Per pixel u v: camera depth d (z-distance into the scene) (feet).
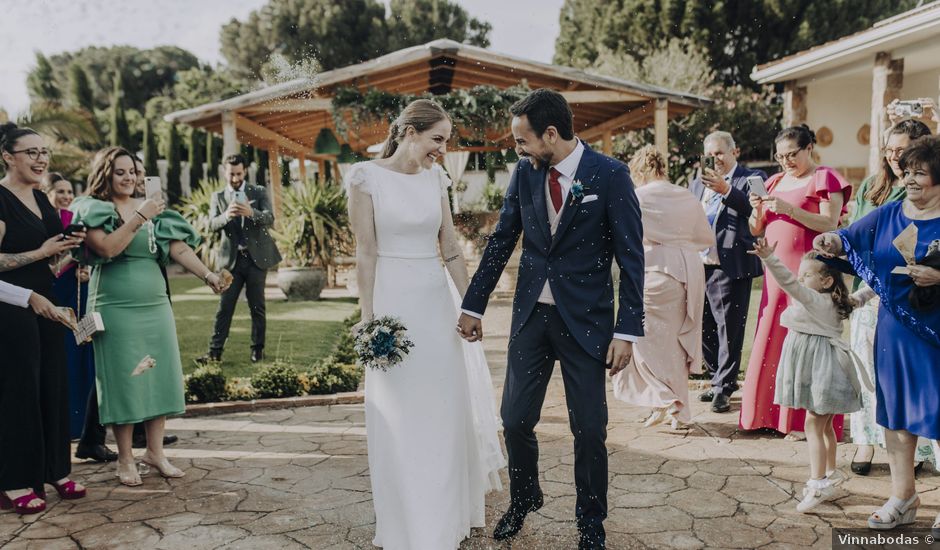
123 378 10.78
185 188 70.90
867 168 47.19
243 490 10.63
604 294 8.02
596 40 79.71
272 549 8.57
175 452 12.65
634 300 7.82
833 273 9.52
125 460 11.13
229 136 32.94
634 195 8.02
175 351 11.47
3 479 9.71
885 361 8.61
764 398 12.31
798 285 9.34
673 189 12.84
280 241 34.19
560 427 13.46
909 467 8.64
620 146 59.21
